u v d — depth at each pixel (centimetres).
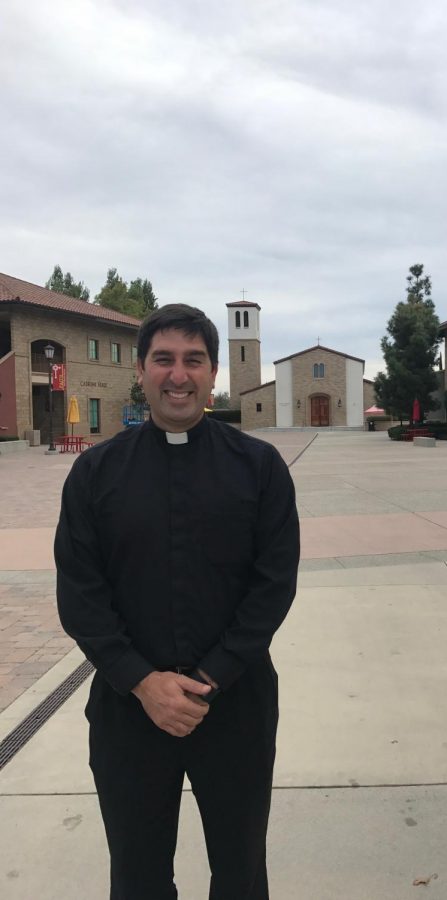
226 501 167
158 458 170
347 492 1238
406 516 947
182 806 266
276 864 230
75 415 3456
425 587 570
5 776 289
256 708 174
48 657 445
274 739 180
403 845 238
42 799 271
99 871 228
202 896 217
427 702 349
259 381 6312
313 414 5644
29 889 221
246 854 175
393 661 405
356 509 1027
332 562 672
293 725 326
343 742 309
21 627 511
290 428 5500
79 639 163
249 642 163
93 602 164
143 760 169
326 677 384
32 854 237
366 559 683
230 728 171
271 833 246
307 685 373
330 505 1076
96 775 174
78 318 3847
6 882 224
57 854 237
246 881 176
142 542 165
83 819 257
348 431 5172
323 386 5612
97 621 162
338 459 2075
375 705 347
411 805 261
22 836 247
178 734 157
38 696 374
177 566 166
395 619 484
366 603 525
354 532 832
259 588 169
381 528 855
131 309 6512
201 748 171
